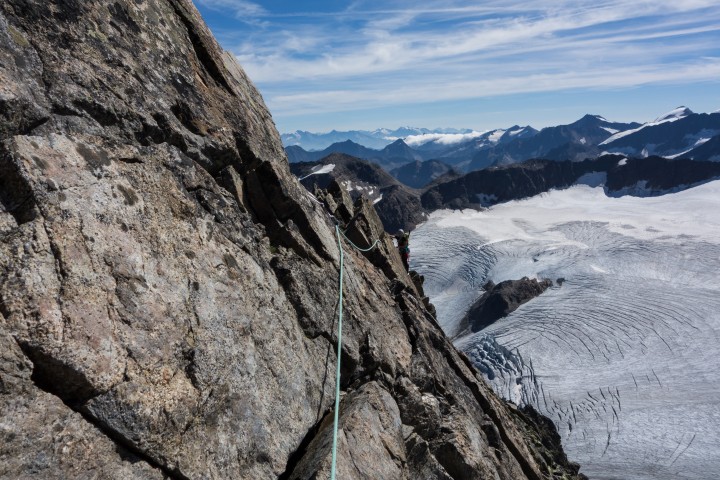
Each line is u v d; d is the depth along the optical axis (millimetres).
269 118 13172
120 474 5586
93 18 8234
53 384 5418
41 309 5426
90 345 5703
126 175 7363
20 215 5812
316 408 9547
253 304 8898
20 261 5492
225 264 8633
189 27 10906
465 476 11992
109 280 6301
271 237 11445
